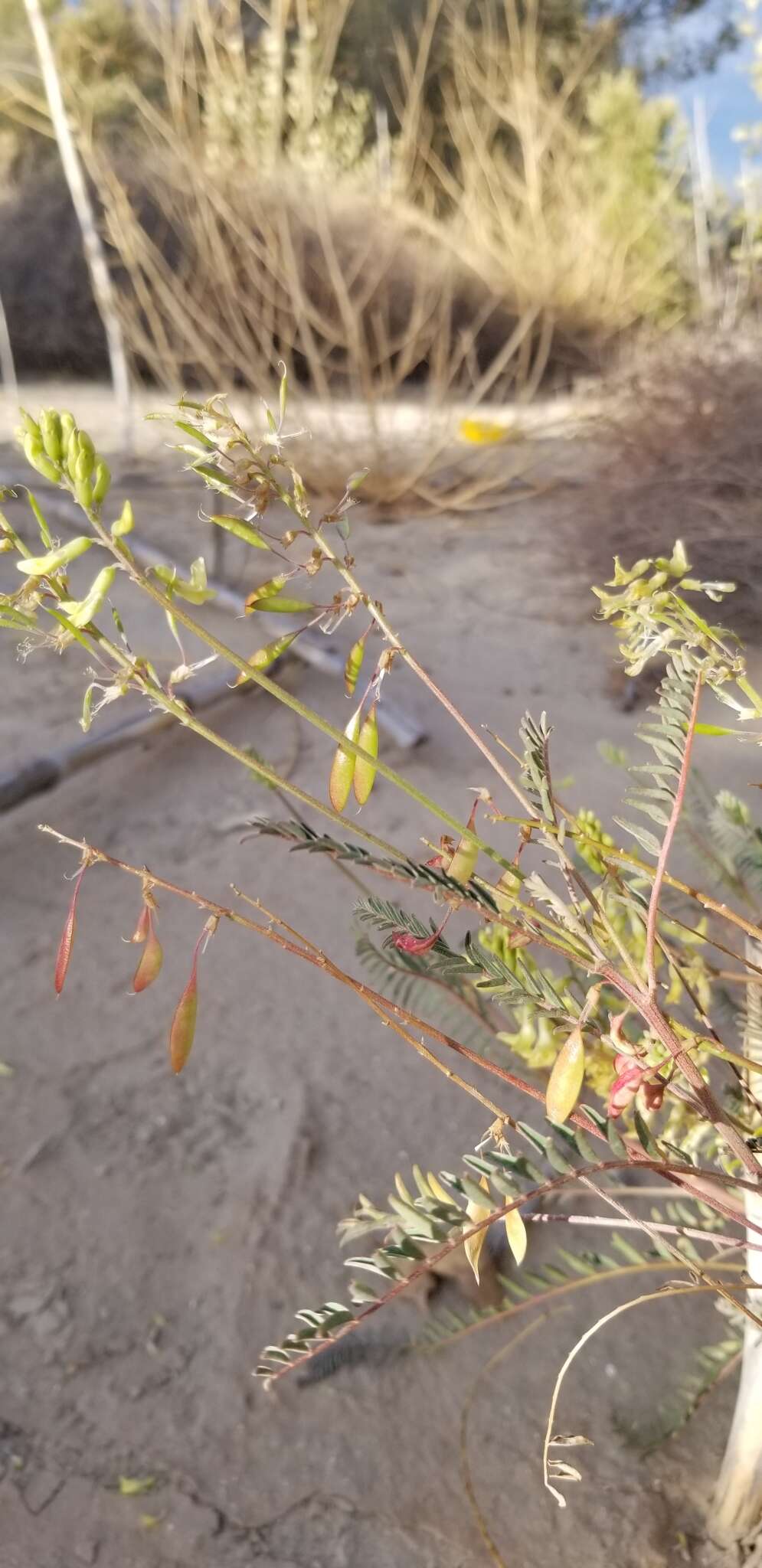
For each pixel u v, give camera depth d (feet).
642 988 0.60
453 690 2.64
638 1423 1.04
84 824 2.07
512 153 6.63
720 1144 0.89
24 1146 1.40
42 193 7.13
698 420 3.04
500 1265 1.22
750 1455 0.91
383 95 7.29
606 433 3.60
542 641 2.94
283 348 4.73
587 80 7.14
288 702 0.54
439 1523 1.02
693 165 6.10
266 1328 1.18
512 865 0.59
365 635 0.57
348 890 1.91
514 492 4.16
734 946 1.19
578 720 2.51
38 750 2.24
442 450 4.25
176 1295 1.22
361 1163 1.38
